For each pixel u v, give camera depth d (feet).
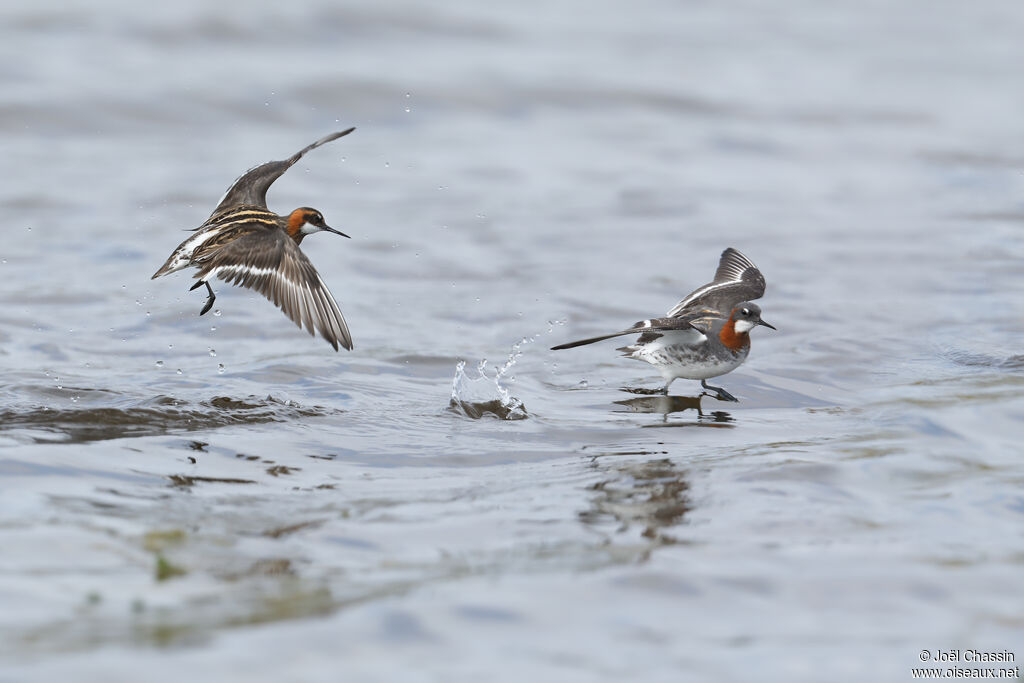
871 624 24.82
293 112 95.30
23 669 21.25
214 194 75.00
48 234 65.92
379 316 55.52
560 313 56.70
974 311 56.08
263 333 52.49
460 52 115.44
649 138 96.22
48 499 30.94
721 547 28.96
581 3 142.92
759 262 65.26
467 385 45.60
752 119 102.06
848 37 135.44
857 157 91.71
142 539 28.45
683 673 22.30
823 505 32.24
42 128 87.30
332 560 27.73
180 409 40.60
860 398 44.60
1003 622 24.98
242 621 23.80
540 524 30.71
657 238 69.97
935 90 113.70
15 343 48.78
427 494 33.35
